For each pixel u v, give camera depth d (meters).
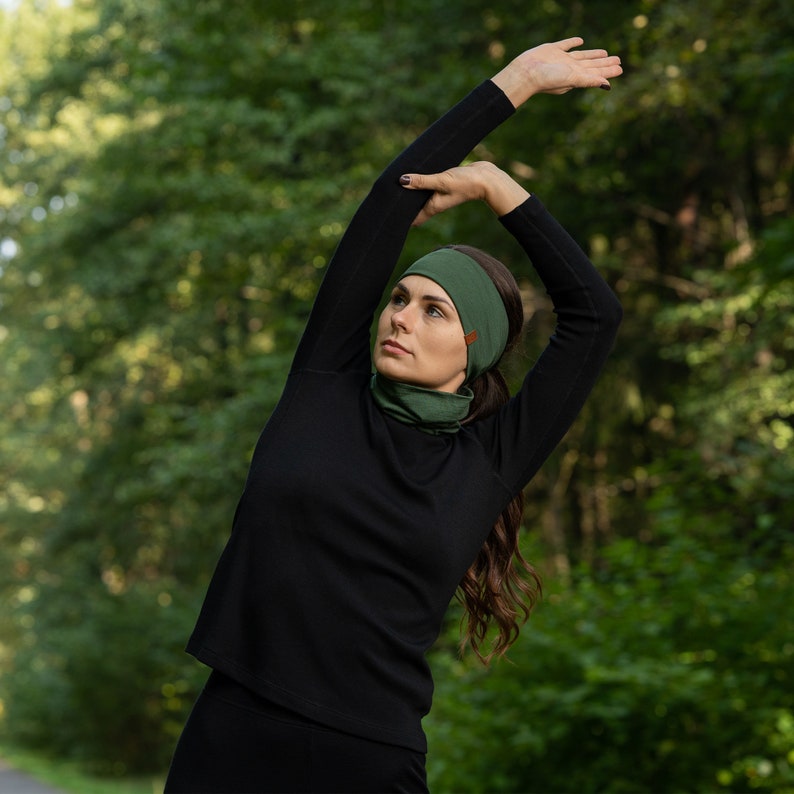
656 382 22.48
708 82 15.52
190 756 3.22
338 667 3.19
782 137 18.81
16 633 45.97
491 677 9.81
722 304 18.31
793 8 14.50
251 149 22.56
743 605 9.52
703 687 8.91
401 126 22.88
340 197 22.14
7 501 46.25
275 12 23.38
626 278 23.36
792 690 9.38
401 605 3.27
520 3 20.47
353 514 3.23
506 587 3.73
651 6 16.48
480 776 9.64
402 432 3.38
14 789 24.34
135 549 36.22
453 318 3.38
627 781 9.21
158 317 30.97
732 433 18.75
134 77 25.77
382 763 3.19
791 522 11.23
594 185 20.59
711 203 23.38
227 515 29.25
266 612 3.19
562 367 3.54
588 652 9.23
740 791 9.18
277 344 24.20
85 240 30.27
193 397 31.28
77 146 34.66
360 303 3.46
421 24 21.98
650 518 21.08
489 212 20.12
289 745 3.16
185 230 23.61
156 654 27.69
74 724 28.66
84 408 42.28
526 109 19.47
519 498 3.69
